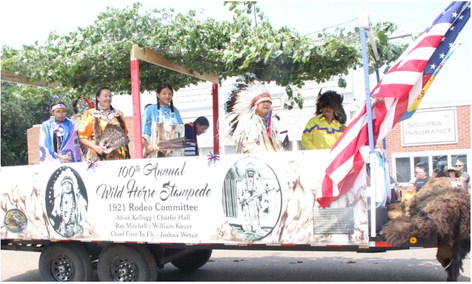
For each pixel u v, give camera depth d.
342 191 4.54
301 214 4.68
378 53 5.49
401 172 15.62
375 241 4.51
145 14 5.92
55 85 7.62
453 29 4.56
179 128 6.59
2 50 6.68
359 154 4.47
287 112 12.90
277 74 6.25
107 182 5.71
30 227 6.20
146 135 6.32
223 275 7.03
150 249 5.79
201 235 5.14
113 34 5.95
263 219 4.84
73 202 5.91
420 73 4.42
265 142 5.65
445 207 4.50
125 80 7.29
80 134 6.28
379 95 4.45
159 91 6.43
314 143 5.72
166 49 5.95
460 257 4.77
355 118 4.55
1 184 6.42
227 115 5.77
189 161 5.24
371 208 4.48
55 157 6.95
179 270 7.57
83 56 6.04
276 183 4.79
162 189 5.38
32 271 8.02
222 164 5.07
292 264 7.74
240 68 5.69
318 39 5.54
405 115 5.24
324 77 6.49
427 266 7.27
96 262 6.53
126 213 5.58
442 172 9.51
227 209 5.02
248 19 5.93
